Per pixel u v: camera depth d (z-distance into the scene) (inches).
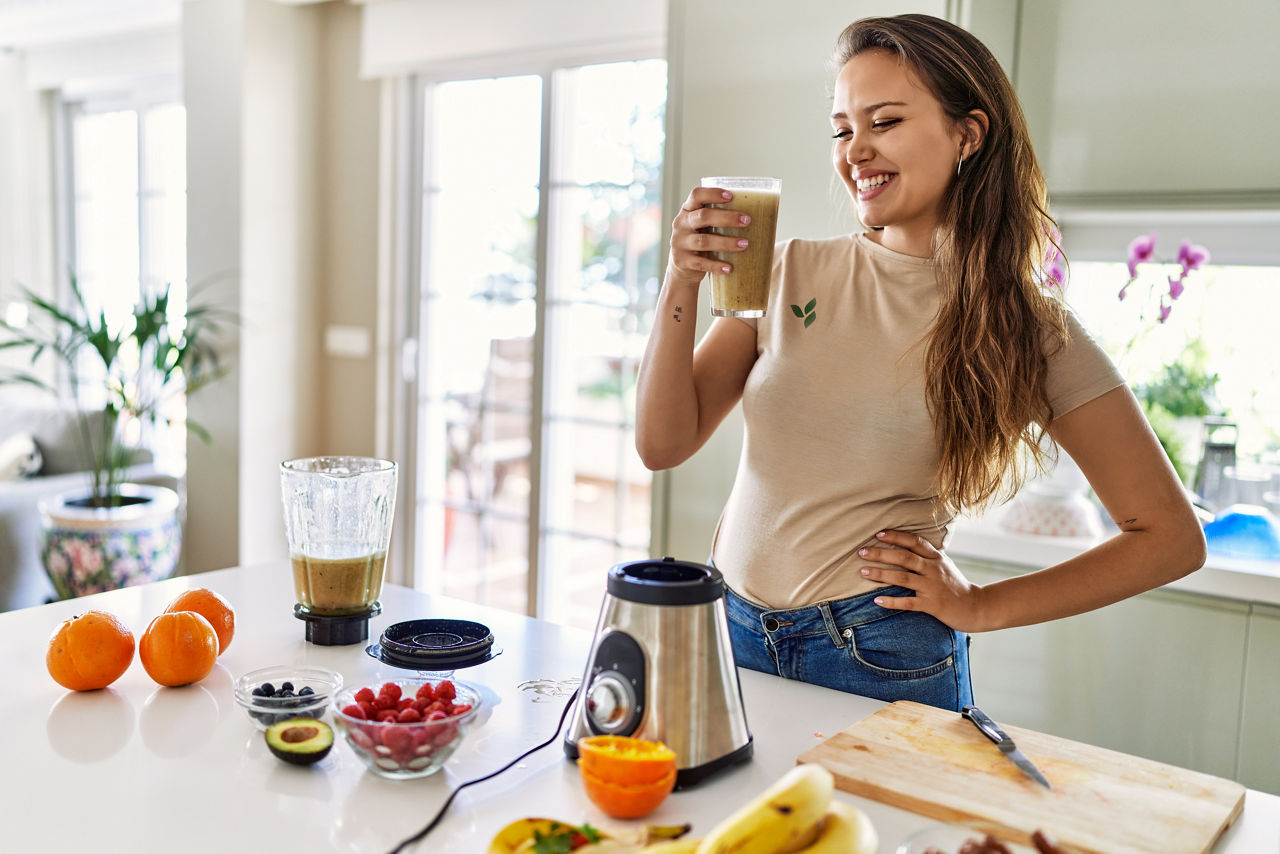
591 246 142.7
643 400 55.2
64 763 39.3
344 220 166.1
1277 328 99.1
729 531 56.4
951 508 53.1
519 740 42.4
